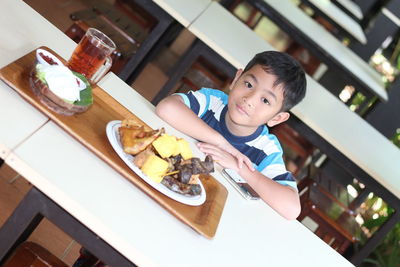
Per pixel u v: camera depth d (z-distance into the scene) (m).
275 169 1.82
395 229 3.71
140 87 3.89
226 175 1.63
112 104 1.48
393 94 4.10
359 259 2.90
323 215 2.92
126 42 2.89
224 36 2.79
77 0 4.16
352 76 3.61
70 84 1.27
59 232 2.19
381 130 4.21
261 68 1.63
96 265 1.53
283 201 1.64
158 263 1.14
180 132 1.68
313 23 4.01
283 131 3.72
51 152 1.19
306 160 4.20
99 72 1.43
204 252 1.27
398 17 4.52
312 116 2.75
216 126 1.85
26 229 1.21
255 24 4.90
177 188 1.33
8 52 1.38
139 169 1.29
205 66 3.43
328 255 1.62
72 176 1.18
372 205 3.98
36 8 3.68
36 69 1.27
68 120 1.28
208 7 3.06
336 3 4.69
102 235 1.13
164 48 4.45
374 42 4.62
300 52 4.75
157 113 1.68
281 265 1.42
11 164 1.13
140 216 1.22
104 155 1.26
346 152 2.68
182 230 1.28
